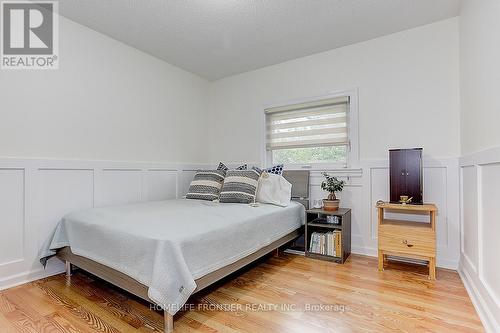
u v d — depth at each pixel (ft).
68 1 7.14
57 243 6.95
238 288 6.64
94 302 5.94
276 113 11.45
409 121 8.61
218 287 6.70
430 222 7.56
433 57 8.27
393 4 7.37
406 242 7.37
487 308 5.02
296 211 9.34
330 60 10.05
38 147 7.28
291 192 10.39
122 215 6.61
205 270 5.35
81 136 8.21
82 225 6.45
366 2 7.28
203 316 5.35
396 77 8.84
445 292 6.35
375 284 6.82
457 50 7.92
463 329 4.87
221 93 12.95
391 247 7.57
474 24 6.19
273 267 8.10
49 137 7.50
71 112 7.98
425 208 7.15
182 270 4.66
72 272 7.73
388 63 8.98
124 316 5.36
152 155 10.40
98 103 8.67
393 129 8.87
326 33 8.87
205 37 9.09
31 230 7.12
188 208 7.72
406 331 4.82
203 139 12.81
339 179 9.79
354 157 9.52
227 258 5.99
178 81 11.59
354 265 8.22
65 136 7.84
